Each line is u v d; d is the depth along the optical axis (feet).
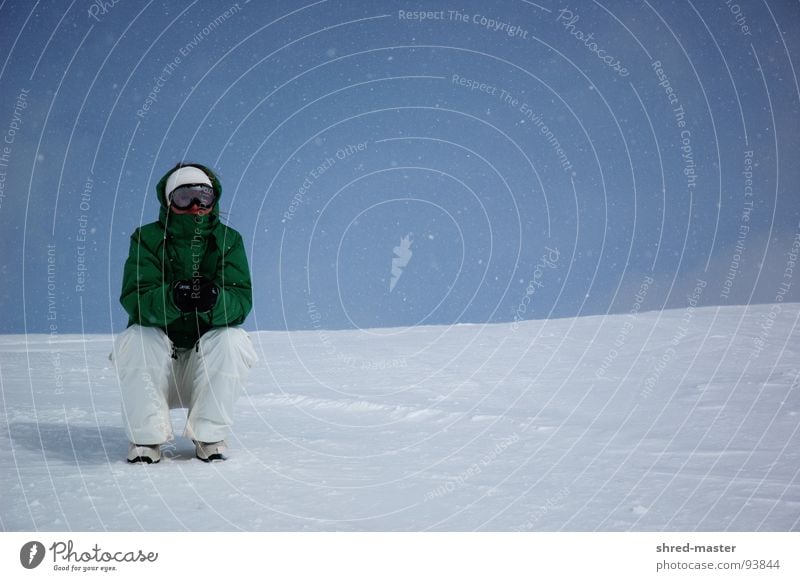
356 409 16.38
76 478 8.31
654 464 9.48
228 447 10.69
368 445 11.23
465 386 20.47
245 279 9.89
